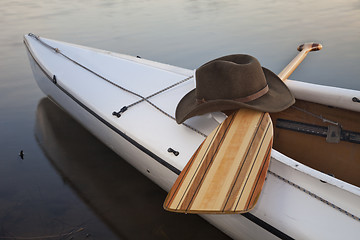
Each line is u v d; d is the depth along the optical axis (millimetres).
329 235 1355
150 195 2279
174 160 1865
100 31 5672
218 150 1665
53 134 2988
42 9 7469
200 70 1777
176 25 5879
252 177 1514
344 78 3676
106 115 2328
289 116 2271
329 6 6723
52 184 2385
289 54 4352
